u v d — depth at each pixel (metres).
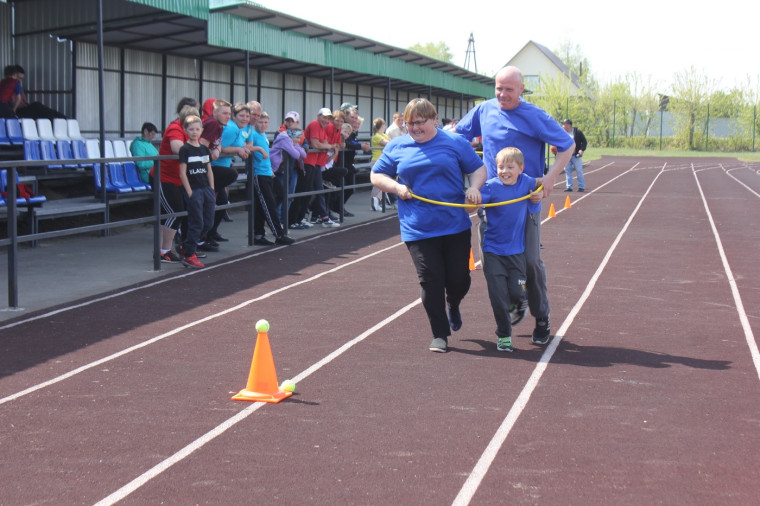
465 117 6.95
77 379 5.70
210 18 16.17
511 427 4.80
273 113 24.81
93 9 15.23
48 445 4.48
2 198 10.81
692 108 67.75
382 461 4.29
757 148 66.62
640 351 6.57
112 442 4.54
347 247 12.34
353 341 6.80
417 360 6.24
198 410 5.07
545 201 20.97
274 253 11.59
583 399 5.34
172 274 9.76
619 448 4.50
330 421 4.89
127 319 7.48
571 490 3.95
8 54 16.17
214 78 21.58
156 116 19.30
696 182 30.23
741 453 4.45
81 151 14.04
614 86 70.25
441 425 4.83
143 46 18.30
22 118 13.95
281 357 6.30
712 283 9.63
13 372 5.84
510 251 6.35
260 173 12.10
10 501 3.80
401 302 8.39
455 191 6.40
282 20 18.14
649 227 15.38
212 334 7.00
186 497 3.85
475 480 4.05
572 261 11.19
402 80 28.47
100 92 13.00
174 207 10.24
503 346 6.50
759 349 6.67
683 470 4.20
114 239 12.55
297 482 4.02
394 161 6.48
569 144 6.44
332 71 22.02
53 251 11.27
